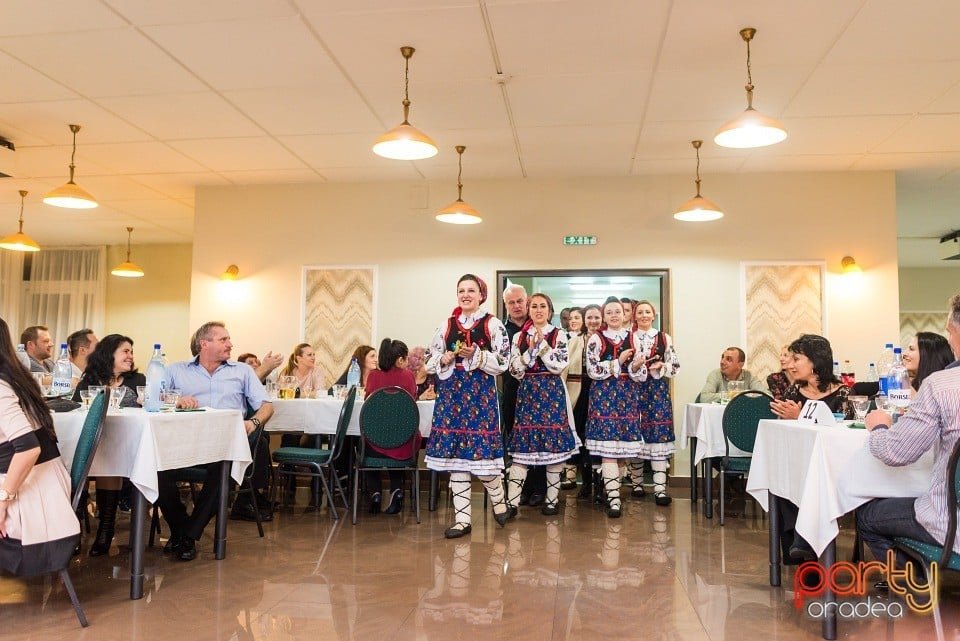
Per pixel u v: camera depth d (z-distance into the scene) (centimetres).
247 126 582
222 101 528
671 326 704
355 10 394
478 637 261
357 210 756
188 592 316
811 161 664
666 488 622
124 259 1107
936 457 236
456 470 444
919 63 455
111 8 394
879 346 683
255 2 386
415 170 709
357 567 360
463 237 739
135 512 308
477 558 380
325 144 628
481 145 625
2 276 1085
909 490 253
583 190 726
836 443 262
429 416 529
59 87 504
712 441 504
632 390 524
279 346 756
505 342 452
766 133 423
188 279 1094
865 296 688
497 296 727
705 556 387
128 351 409
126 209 876
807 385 391
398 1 384
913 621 277
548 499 518
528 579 339
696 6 387
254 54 449
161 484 379
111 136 608
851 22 403
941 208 839
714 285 704
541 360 503
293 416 541
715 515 518
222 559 377
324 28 415
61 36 427
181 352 1083
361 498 594
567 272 720
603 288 716
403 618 281
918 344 320
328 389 733
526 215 732
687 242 710
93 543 407
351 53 447
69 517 272
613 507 507
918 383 326
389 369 534
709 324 702
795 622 278
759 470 335
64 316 1103
